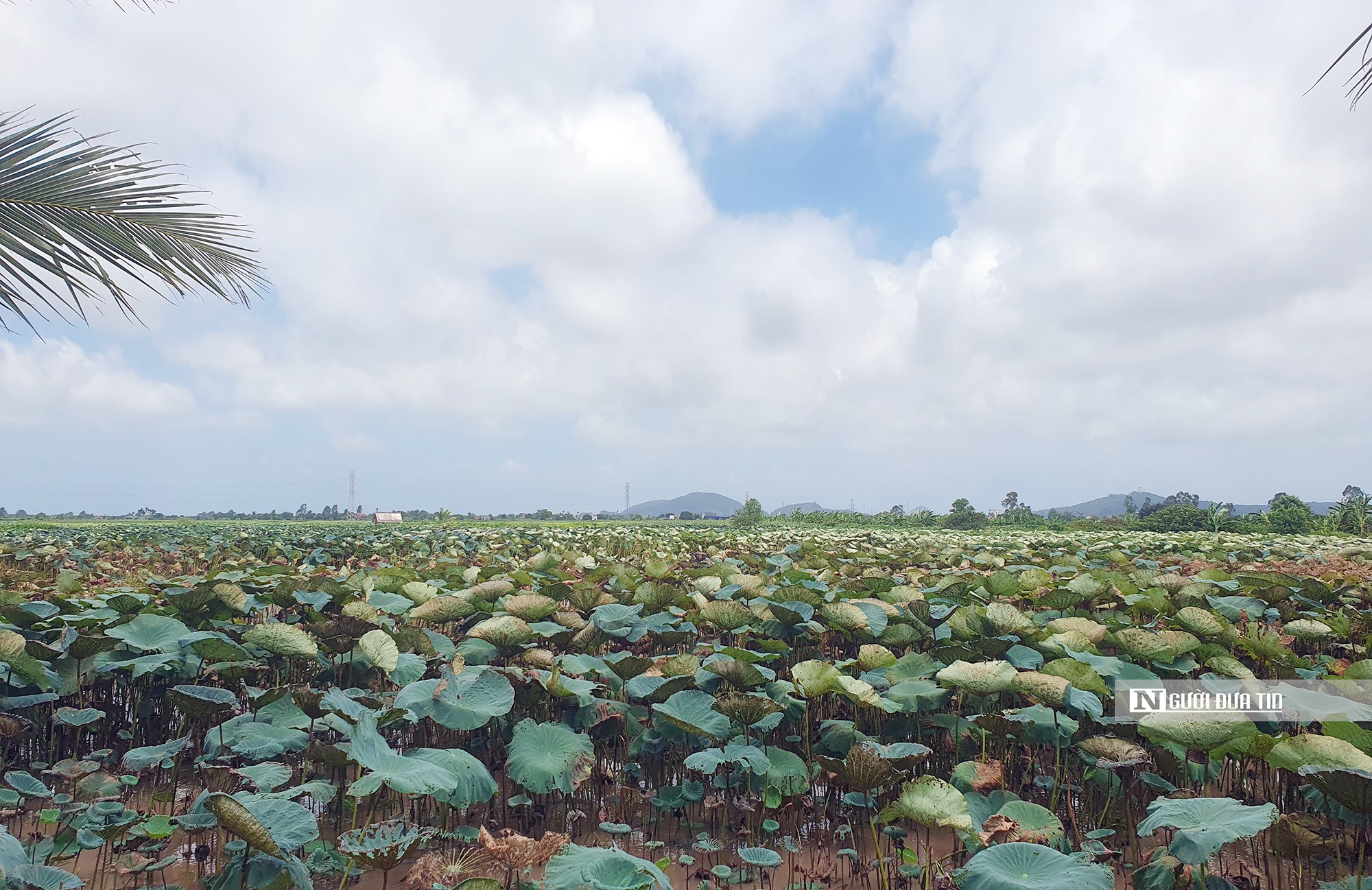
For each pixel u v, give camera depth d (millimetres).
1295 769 3938
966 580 10430
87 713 5387
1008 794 4570
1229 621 7469
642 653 7719
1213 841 3373
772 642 6766
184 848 4859
